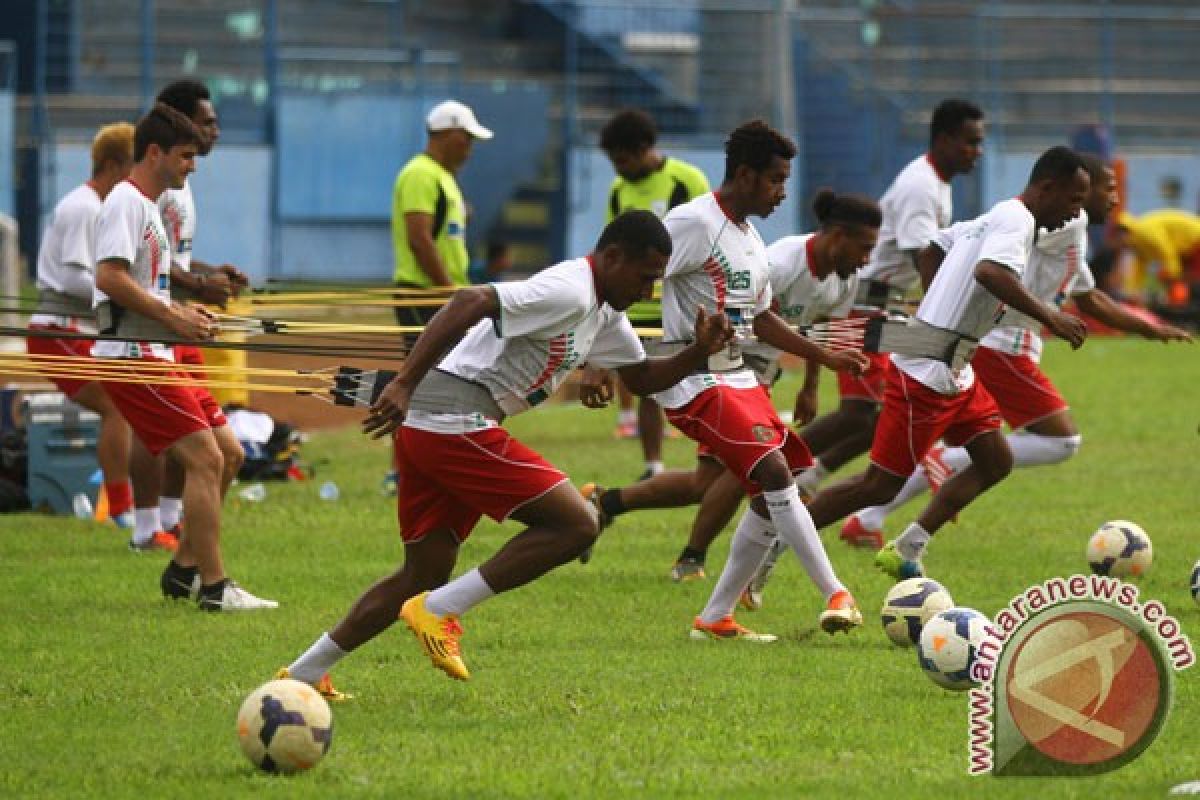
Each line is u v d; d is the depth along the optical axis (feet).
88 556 103.45
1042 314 86.17
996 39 339.36
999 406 105.50
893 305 111.24
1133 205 326.24
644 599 90.48
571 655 76.64
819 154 317.83
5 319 216.54
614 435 168.66
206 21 312.29
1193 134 345.92
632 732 63.16
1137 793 54.80
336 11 325.83
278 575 96.32
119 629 82.33
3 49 261.24
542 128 291.99
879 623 84.64
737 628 80.94
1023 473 141.90
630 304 66.28
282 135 275.80
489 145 289.12
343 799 54.60
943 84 335.67
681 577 95.66
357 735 62.64
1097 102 345.31
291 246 276.82
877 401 108.58
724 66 320.50
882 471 91.15
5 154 257.96
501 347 64.80
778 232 305.12
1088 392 207.00
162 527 106.52
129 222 86.89
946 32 339.36
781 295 92.38
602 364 68.08
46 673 73.00
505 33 336.90
